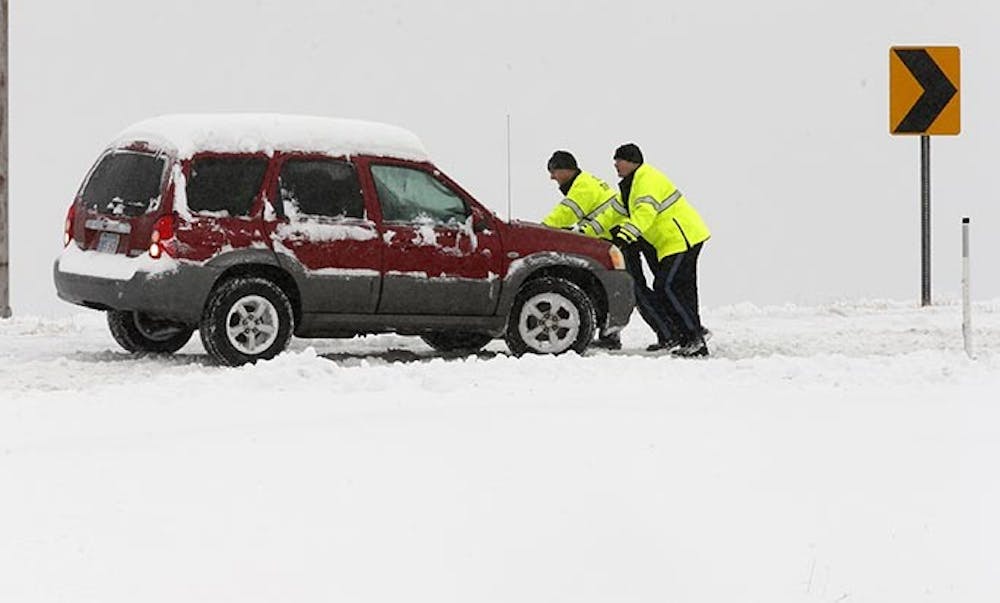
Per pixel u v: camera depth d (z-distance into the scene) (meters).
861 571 15.73
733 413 22.86
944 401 24.36
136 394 24.70
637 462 19.33
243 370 26.05
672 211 33.53
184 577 15.07
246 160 30.30
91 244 30.69
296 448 19.94
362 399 24.36
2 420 22.33
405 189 31.73
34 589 14.68
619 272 33.41
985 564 15.93
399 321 31.58
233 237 29.97
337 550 15.88
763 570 15.71
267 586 14.91
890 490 18.28
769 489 18.23
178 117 30.78
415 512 17.08
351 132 31.45
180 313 29.62
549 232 32.88
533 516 16.98
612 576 15.44
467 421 21.80
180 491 17.81
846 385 26.48
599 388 25.70
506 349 35.47
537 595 14.95
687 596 15.05
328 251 30.73
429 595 14.84
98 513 16.92
